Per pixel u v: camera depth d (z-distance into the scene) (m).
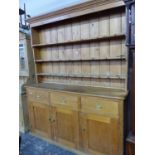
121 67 1.99
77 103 1.94
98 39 2.02
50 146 2.22
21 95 2.53
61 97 2.08
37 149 2.15
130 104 1.67
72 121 2.03
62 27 2.38
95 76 2.14
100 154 1.86
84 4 1.81
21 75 2.67
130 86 1.64
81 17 2.16
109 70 2.10
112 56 2.01
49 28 2.53
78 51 2.31
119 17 1.89
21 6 2.78
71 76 2.43
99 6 1.75
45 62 2.71
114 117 1.68
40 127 2.44
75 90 2.01
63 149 2.14
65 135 2.15
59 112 2.14
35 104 2.42
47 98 2.24
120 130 1.66
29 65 2.59
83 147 1.99
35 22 2.37
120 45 1.95
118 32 1.92
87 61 2.26
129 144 1.64
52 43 2.34
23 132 2.62
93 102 1.80
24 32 2.62
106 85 2.15
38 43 2.66
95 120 1.83
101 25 2.04
